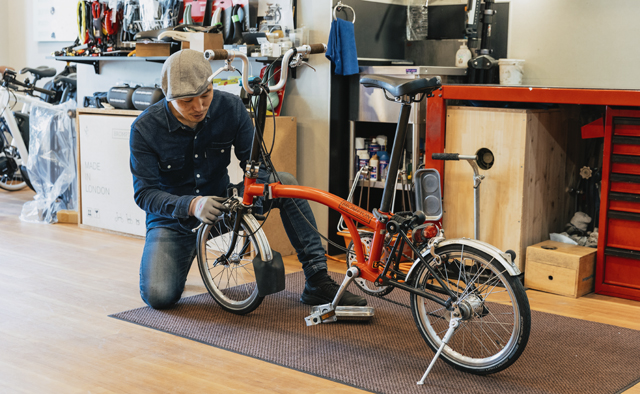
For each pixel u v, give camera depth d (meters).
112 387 2.02
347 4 3.74
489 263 2.09
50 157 4.45
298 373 2.14
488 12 3.69
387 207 2.31
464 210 3.33
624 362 2.26
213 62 4.27
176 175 2.81
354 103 3.80
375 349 2.35
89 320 2.63
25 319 2.63
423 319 2.26
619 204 3.01
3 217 4.67
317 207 3.85
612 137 2.96
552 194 3.44
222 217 2.64
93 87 5.02
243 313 2.70
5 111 4.99
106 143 4.12
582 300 3.01
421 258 2.20
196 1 4.27
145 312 2.73
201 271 2.84
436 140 3.34
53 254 3.68
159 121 2.67
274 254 2.60
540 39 3.74
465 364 2.15
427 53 4.16
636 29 3.43
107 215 4.21
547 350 2.37
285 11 3.82
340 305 2.72
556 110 3.37
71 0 6.22
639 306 2.92
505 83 3.70
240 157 2.90
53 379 2.07
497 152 3.19
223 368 2.17
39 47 6.67
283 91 3.72
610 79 3.54
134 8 4.63
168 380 2.07
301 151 3.89
